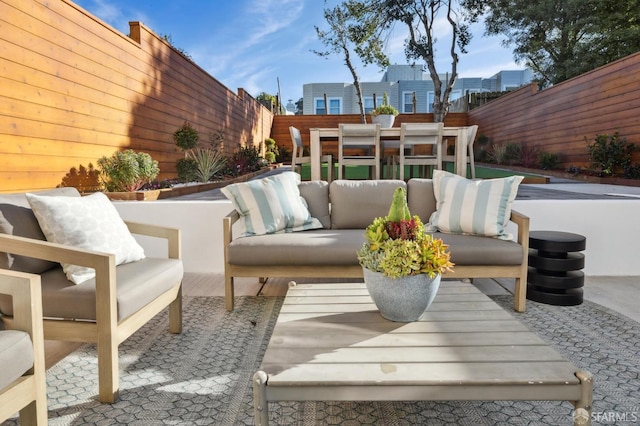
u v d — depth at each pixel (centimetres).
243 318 238
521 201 321
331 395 109
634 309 246
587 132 727
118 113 489
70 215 177
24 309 119
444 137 576
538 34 1241
